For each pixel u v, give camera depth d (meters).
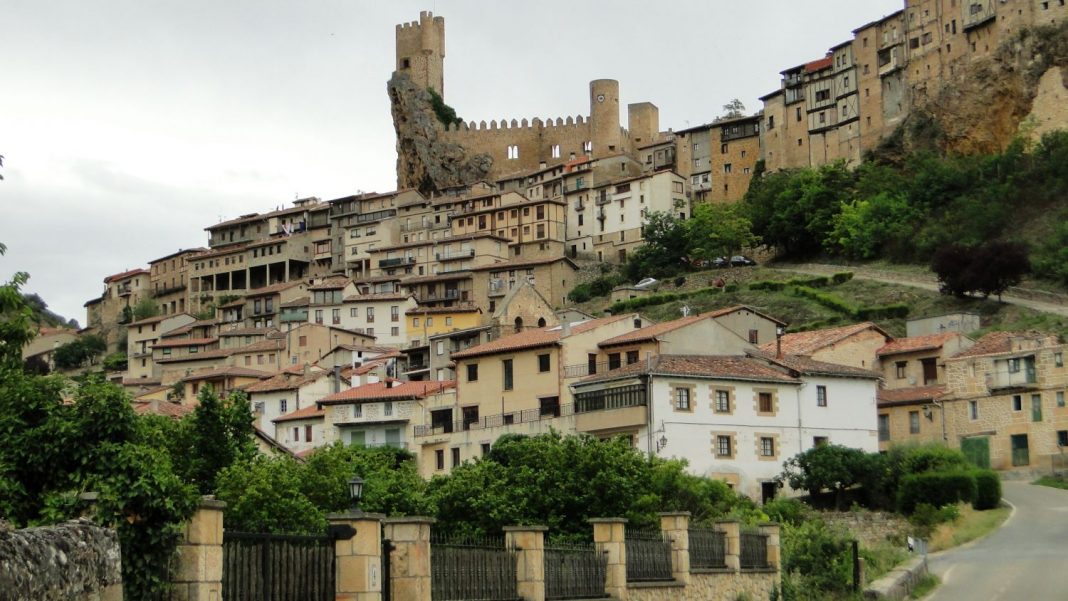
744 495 88.31
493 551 37.75
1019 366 108.75
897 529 83.19
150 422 50.16
